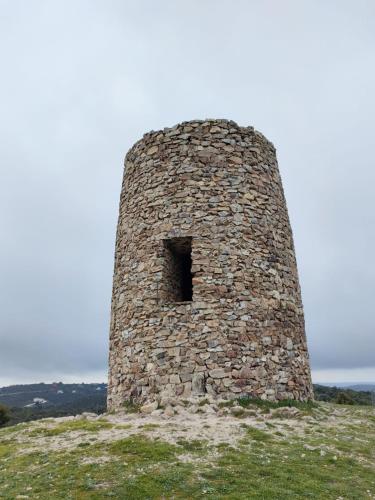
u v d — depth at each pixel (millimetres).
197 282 11961
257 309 11992
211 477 6562
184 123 13648
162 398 10805
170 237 12562
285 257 13352
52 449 8039
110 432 8836
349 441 8742
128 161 14648
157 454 7363
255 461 7203
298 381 12211
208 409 10211
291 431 9102
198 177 12938
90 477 6559
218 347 11305
